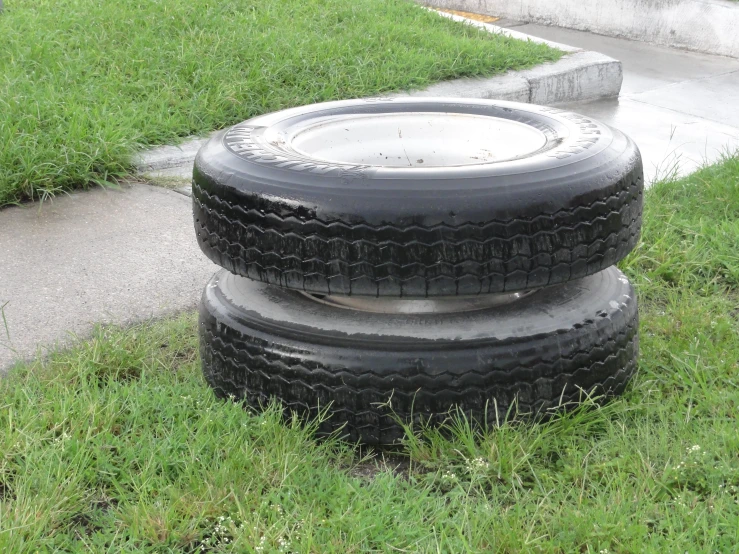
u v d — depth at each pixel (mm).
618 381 2061
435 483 1871
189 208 3484
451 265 1834
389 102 2496
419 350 1905
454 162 2422
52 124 3914
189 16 5387
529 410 1947
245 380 2035
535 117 2350
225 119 4418
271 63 4863
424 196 1826
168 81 4637
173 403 2084
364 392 1915
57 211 3441
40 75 4480
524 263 1859
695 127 4926
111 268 2955
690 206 3340
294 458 1873
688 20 7105
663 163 4188
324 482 1836
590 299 2066
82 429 1984
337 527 1708
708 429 1977
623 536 1655
